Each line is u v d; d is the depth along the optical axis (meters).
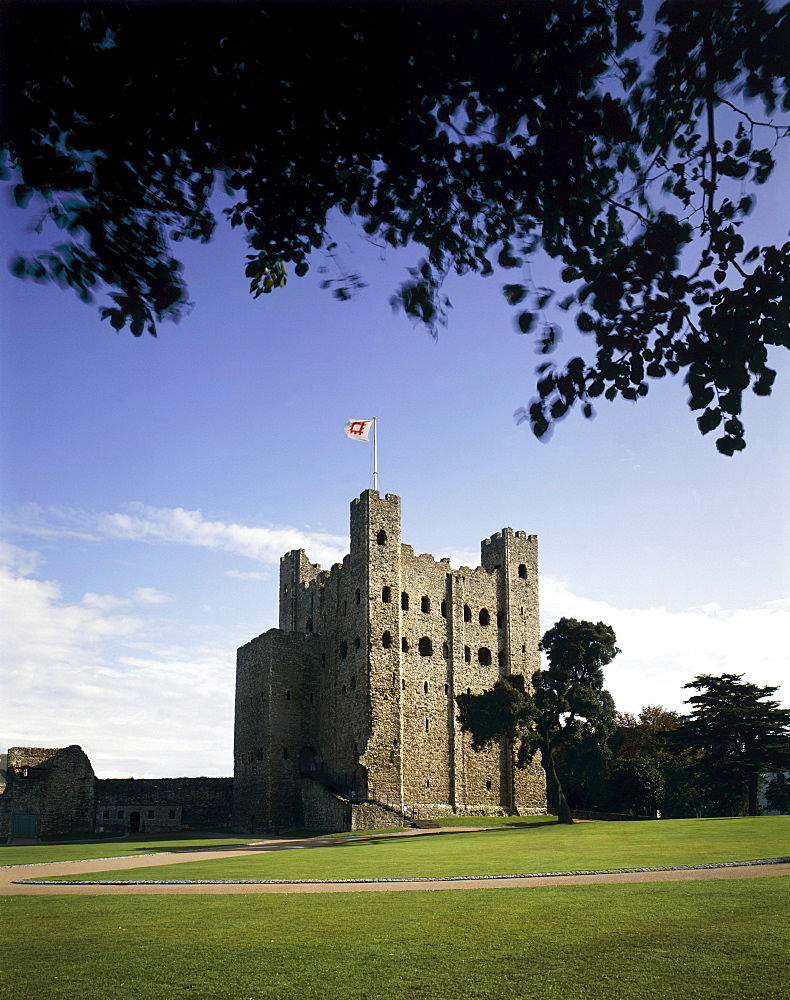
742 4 10.95
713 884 29.44
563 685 75.00
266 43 11.38
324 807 76.81
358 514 84.69
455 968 19.19
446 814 79.50
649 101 12.28
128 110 11.52
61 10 10.79
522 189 13.02
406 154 12.77
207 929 24.56
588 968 18.78
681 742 91.81
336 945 21.81
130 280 12.75
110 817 89.44
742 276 11.58
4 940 23.39
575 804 95.06
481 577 89.94
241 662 93.69
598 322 12.50
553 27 11.83
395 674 80.06
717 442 11.84
